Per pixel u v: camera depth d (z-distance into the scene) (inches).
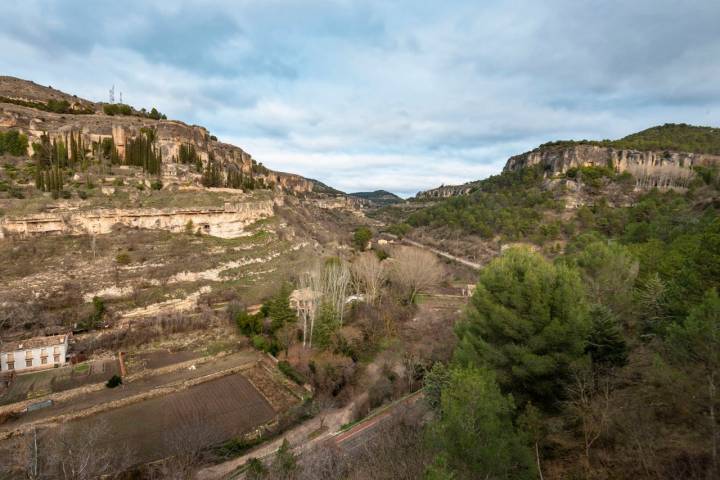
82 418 1375.5
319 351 1893.5
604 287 1272.1
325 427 1332.4
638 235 2395.4
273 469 959.0
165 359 1813.5
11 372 1571.1
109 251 2372.0
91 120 4013.3
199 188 3398.1
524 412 772.0
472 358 921.5
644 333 1104.8
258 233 3225.9
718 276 874.8
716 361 581.0
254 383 1689.2
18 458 1066.7
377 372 1756.9
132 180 3132.4
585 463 660.1
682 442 604.7
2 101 3764.8
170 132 4224.9
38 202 2439.7
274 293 2442.2
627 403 732.7
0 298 1792.6
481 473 551.2
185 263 2456.9
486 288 976.9
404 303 2544.3
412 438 948.6
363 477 839.7
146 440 1257.4
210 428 1317.7
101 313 1930.4
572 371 780.0
